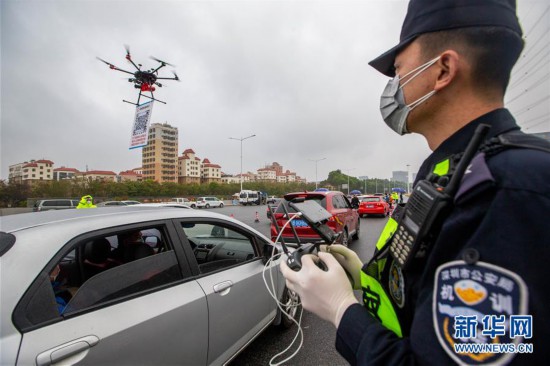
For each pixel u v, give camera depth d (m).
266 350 2.55
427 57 0.72
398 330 0.65
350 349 0.63
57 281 1.63
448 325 0.48
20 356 1.05
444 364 0.47
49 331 1.16
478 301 0.46
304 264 0.80
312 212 1.09
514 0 0.69
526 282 0.43
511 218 0.47
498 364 0.43
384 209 16.66
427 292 0.55
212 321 1.87
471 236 0.51
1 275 1.15
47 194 43.44
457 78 0.68
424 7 0.72
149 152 79.25
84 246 1.79
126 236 2.04
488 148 0.57
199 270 1.96
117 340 1.33
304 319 3.17
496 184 0.51
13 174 78.00
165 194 58.75
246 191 43.94
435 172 0.71
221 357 1.96
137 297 1.54
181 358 1.62
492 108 0.67
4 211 26.61
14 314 1.10
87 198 8.87
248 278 2.29
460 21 0.66
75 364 1.18
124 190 52.75
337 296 0.70
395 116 0.84
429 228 0.56
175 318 1.61
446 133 0.72
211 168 95.25
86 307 1.33
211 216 2.27
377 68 0.94
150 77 12.15
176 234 1.92
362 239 8.52
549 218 0.45
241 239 2.92
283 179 120.31
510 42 0.64
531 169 0.50
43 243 1.31
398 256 0.63
